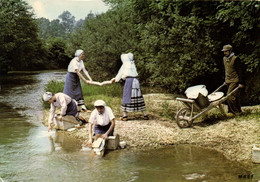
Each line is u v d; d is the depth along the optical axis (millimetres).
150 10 11891
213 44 9438
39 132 6875
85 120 7480
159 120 7473
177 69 9859
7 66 30281
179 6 10383
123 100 7359
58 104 6926
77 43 21688
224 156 5008
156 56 10625
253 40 8625
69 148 5641
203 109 6668
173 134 6230
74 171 4445
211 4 9281
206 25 9531
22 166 4660
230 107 7012
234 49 9750
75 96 8508
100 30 16906
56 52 44312
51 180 4109
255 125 6094
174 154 5188
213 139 5832
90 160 4945
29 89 15836
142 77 14617
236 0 7969
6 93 14195
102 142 5398
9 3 26188
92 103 10148
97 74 17203
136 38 15258
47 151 5441
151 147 5621
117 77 7465
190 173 4297
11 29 27047
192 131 6395
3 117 8648
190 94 6535
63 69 40906
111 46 15922
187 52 9781
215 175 4203
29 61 34969
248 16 7852
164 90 13289
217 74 10844
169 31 10242
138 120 7461
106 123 5727
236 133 5918
